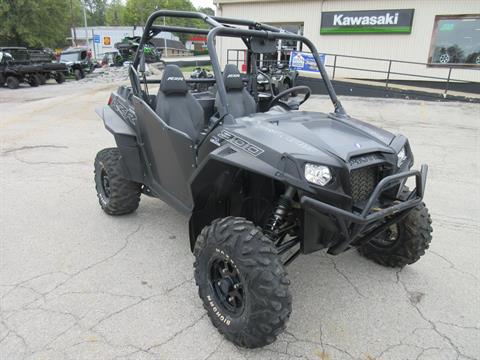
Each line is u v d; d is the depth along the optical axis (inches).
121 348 91.5
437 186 200.4
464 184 203.8
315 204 83.2
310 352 91.6
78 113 406.9
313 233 93.4
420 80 581.9
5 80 731.4
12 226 151.2
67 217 159.9
